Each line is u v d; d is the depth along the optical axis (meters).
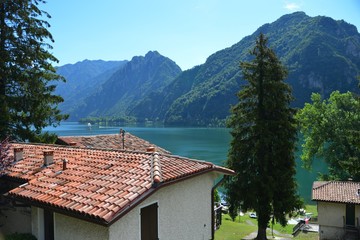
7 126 21.14
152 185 8.68
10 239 10.21
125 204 7.81
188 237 10.60
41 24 23.02
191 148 91.00
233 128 22.80
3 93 21.52
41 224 10.26
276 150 20.58
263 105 21.31
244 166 21.47
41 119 22.97
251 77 21.98
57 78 24.77
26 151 14.91
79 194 8.82
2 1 20.61
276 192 20.52
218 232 23.92
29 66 22.23
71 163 11.79
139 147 22.92
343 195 24.36
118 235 8.05
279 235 29.31
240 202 21.67
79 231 8.66
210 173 12.06
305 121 36.94
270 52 21.77
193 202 10.95
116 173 9.91
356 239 22.97
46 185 10.02
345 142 34.41
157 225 9.27
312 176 57.44
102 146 22.06
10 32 21.09
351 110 36.09
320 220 25.06
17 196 9.77
